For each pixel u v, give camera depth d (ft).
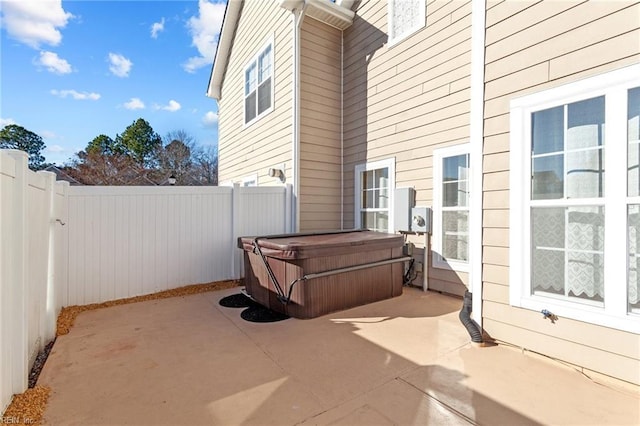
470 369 8.79
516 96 9.73
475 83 10.72
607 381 7.95
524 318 9.56
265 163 24.99
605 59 8.06
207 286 17.89
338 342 10.77
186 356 9.73
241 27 29.27
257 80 26.21
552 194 9.18
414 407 7.12
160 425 6.52
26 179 7.36
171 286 17.28
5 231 6.61
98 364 9.20
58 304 13.00
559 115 9.06
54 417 6.73
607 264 8.07
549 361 9.03
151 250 16.66
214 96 35.27
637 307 7.78
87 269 14.88
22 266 7.32
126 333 11.59
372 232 19.03
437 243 17.10
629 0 7.72
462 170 15.99
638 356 7.54
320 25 22.21
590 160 8.48
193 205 17.95
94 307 14.56
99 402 7.31
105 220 15.35
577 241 8.77
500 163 10.09
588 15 8.34
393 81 19.48
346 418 6.75
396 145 19.30
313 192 21.94
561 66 8.81
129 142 88.53
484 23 10.48
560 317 8.83
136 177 77.25
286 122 22.11
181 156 90.84
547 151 9.27
